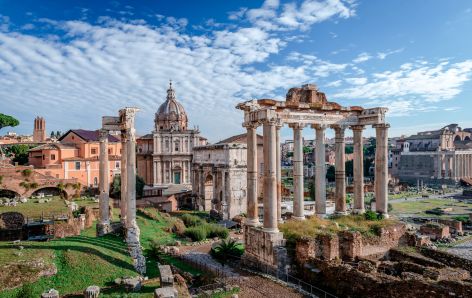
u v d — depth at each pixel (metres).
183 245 51.47
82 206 64.75
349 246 35.56
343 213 45.22
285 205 86.50
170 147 113.75
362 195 45.94
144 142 119.00
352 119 45.31
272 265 35.03
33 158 101.88
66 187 83.19
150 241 51.62
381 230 38.97
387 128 43.81
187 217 71.31
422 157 184.50
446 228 68.56
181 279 30.77
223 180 86.06
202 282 35.00
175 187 110.88
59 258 31.00
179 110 125.00
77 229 46.44
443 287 24.98
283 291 30.38
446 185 166.50
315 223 39.59
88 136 106.69
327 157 195.62
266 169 36.72
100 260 31.83
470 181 165.12
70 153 99.88
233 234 63.00
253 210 39.34
